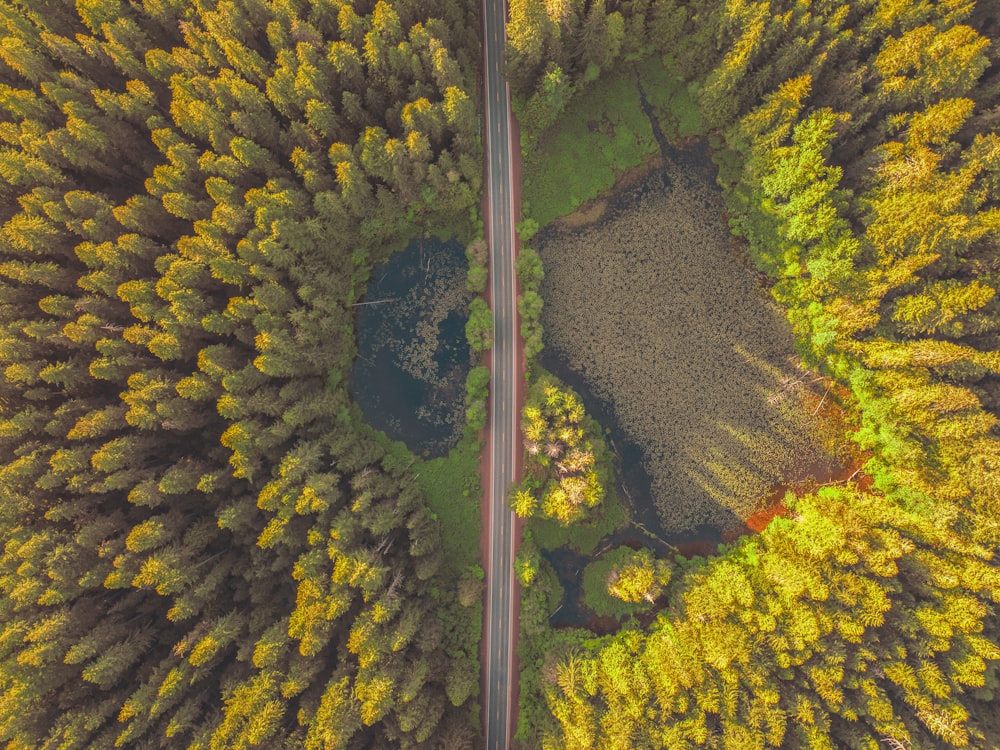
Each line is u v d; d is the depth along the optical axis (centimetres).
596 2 5584
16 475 5056
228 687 5356
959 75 5247
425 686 5894
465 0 6288
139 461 5472
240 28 5453
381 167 5881
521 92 6575
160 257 5369
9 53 5188
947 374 5941
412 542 6109
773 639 5650
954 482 5872
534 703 6406
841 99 5791
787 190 6200
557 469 6338
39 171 5294
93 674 4962
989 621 5738
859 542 5800
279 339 5516
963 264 5741
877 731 5578
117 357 5338
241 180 5691
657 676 5775
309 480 5491
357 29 5528
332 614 5222
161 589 5184
